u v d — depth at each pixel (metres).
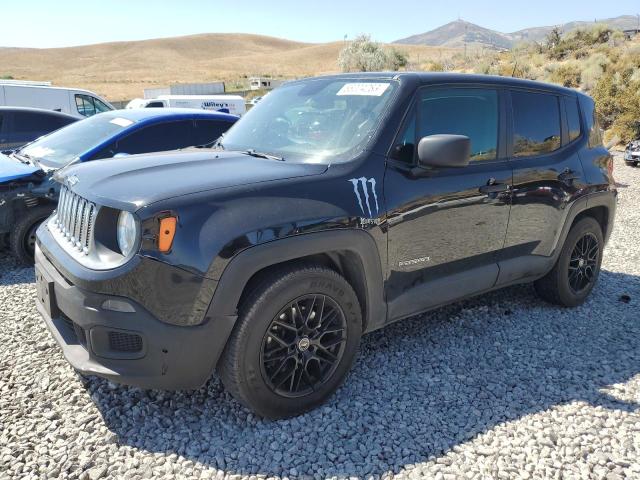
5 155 6.79
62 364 3.57
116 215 2.74
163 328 2.58
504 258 4.03
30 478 2.51
